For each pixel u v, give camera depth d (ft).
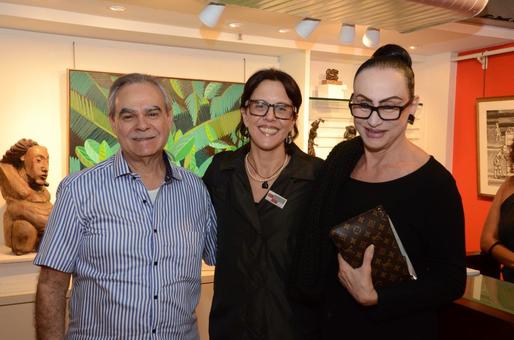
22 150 8.20
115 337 4.71
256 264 5.14
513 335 4.66
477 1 6.95
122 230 4.76
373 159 4.43
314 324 5.22
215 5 6.86
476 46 11.64
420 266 4.19
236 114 10.85
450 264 3.93
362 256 4.09
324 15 7.35
